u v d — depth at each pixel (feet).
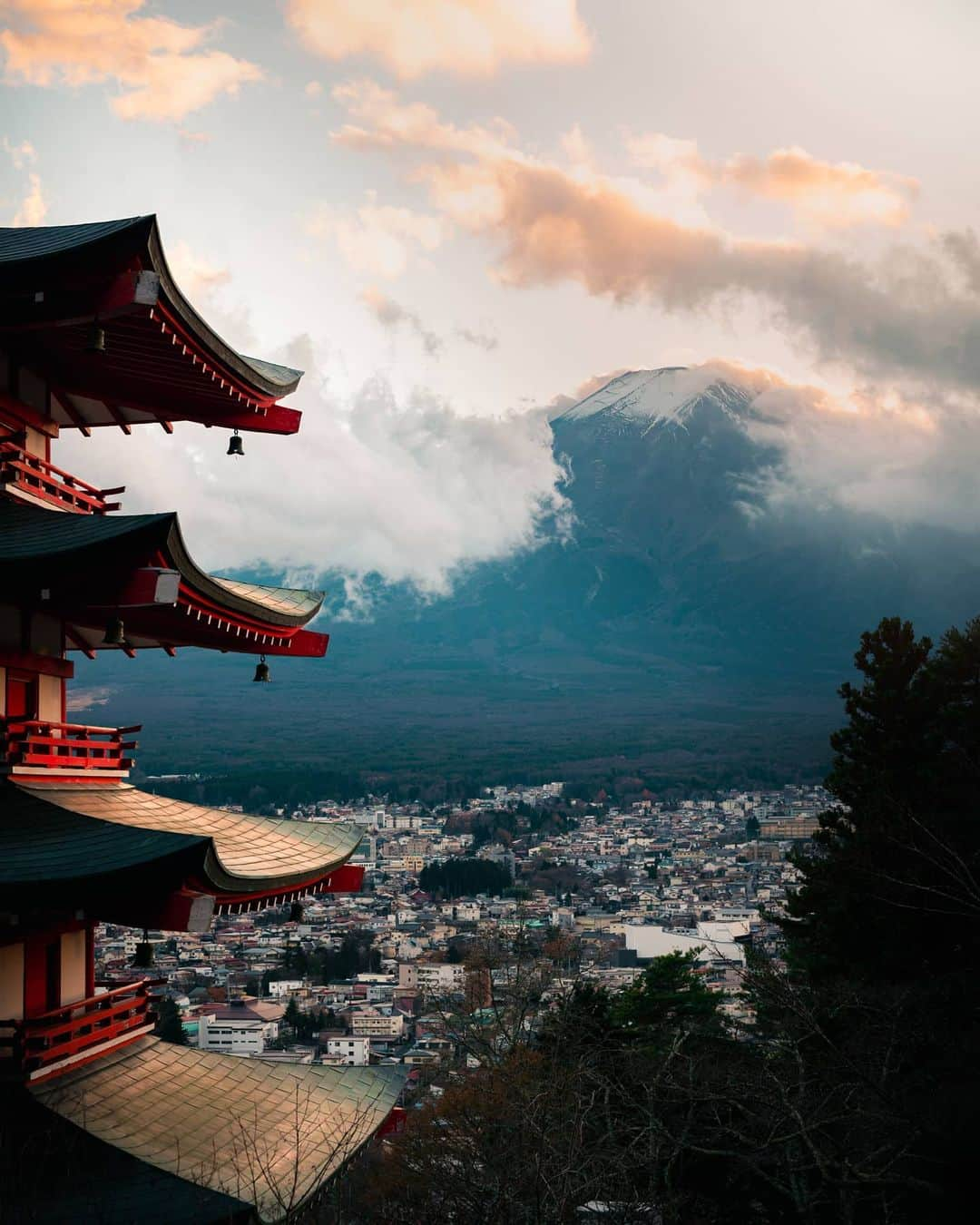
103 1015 69.92
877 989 97.50
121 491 73.72
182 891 55.11
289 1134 70.08
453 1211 77.66
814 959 118.93
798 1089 82.12
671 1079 83.71
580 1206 72.38
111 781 72.08
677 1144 78.23
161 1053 74.54
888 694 120.26
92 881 54.80
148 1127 65.05
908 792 112.98
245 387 75.41
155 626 72.43
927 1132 76.18
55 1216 56.54
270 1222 60.03
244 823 75.92
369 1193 85.87
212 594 67.31
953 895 94.89
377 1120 75.97
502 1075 93.81
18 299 60.59
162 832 57.36
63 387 75.56
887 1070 84.02
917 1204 79.46
